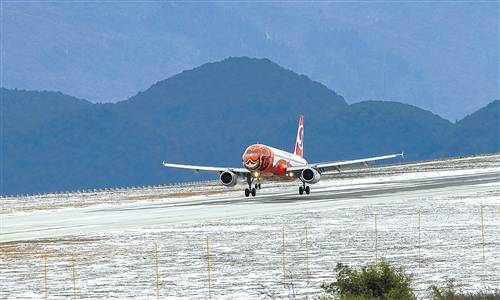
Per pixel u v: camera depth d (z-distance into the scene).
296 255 132.88
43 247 150.25
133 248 144.88
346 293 91.69
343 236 154.50
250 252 136.88
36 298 104.25
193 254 136.00
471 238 147.00
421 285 105.69
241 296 102.12
